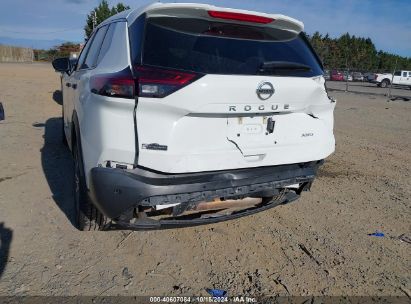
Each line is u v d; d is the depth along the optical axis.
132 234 3.74
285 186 3.39
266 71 3.07
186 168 2.87
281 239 3.77
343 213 4.45
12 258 3.24
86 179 3.05
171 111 2.74
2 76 22.27
